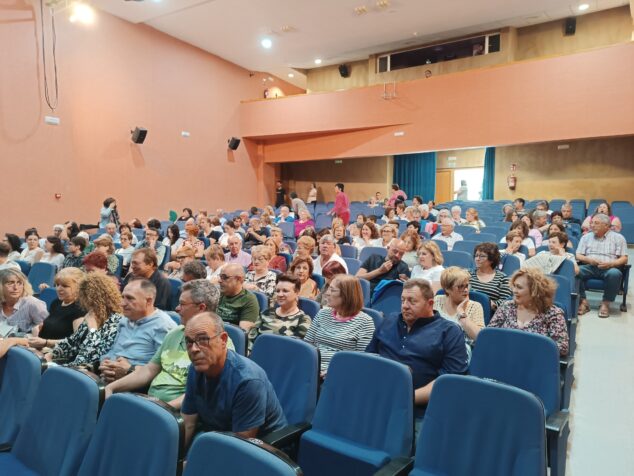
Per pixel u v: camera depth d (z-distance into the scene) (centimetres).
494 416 157
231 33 1084
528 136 924
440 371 225
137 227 864
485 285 349
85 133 919
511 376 221
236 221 772
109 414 150
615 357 357
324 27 1055
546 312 264
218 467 121
